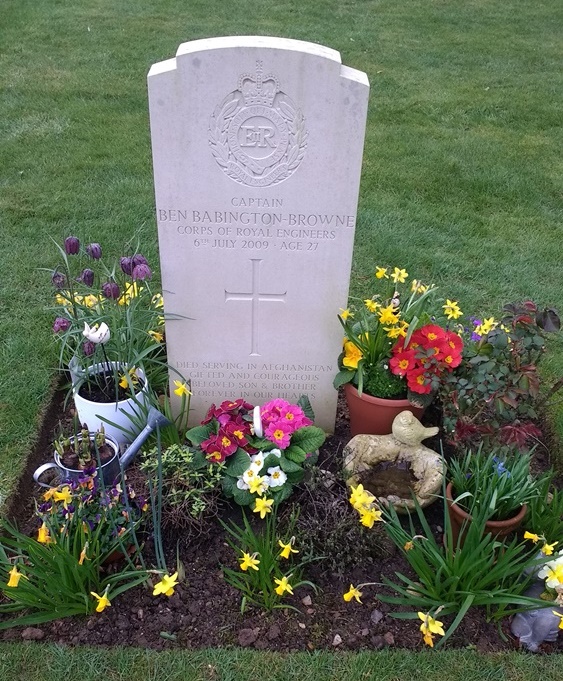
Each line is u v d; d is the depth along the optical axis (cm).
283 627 114
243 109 117
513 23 505
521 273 215
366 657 109
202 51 112
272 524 125
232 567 123
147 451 140
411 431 128
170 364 148
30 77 359
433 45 449
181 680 106
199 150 121
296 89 115
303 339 144
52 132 296
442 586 112
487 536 108
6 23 448
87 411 140
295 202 126
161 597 117
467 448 138
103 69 375
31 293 193
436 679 107
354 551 121
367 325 147
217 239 131
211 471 128
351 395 144
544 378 169
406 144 301
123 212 236
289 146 120
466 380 129
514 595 110
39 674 106
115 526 116
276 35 450
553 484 143
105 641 111
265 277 136
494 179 271
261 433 131
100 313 152
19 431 146
